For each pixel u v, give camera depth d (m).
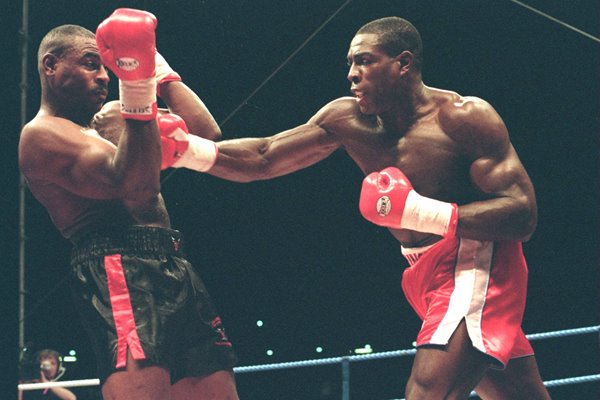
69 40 3.88
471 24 10.60
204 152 4.39
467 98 4.31
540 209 11.16
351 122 4.48
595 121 10.77
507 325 4.15
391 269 11.54
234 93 10.37
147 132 3.52
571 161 10.95
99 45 3.48
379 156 4.41
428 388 4.01
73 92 3.87
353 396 11.77
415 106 4.34
